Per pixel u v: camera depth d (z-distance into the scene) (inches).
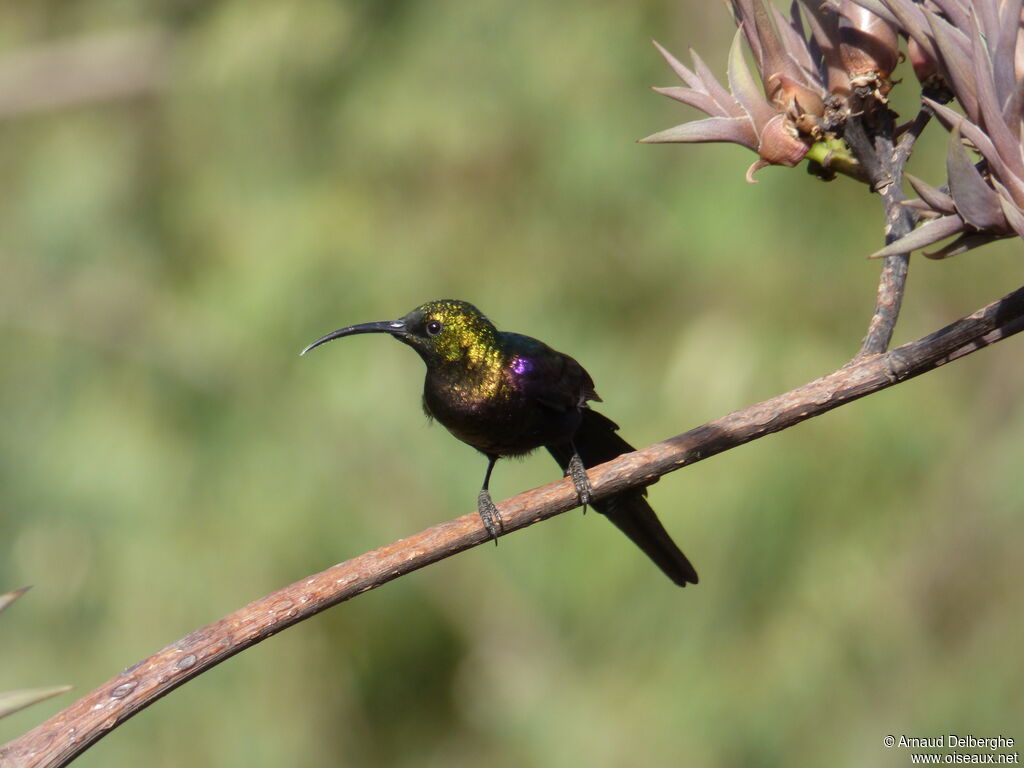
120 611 487.8
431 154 505.7
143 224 588.4
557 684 487.8
